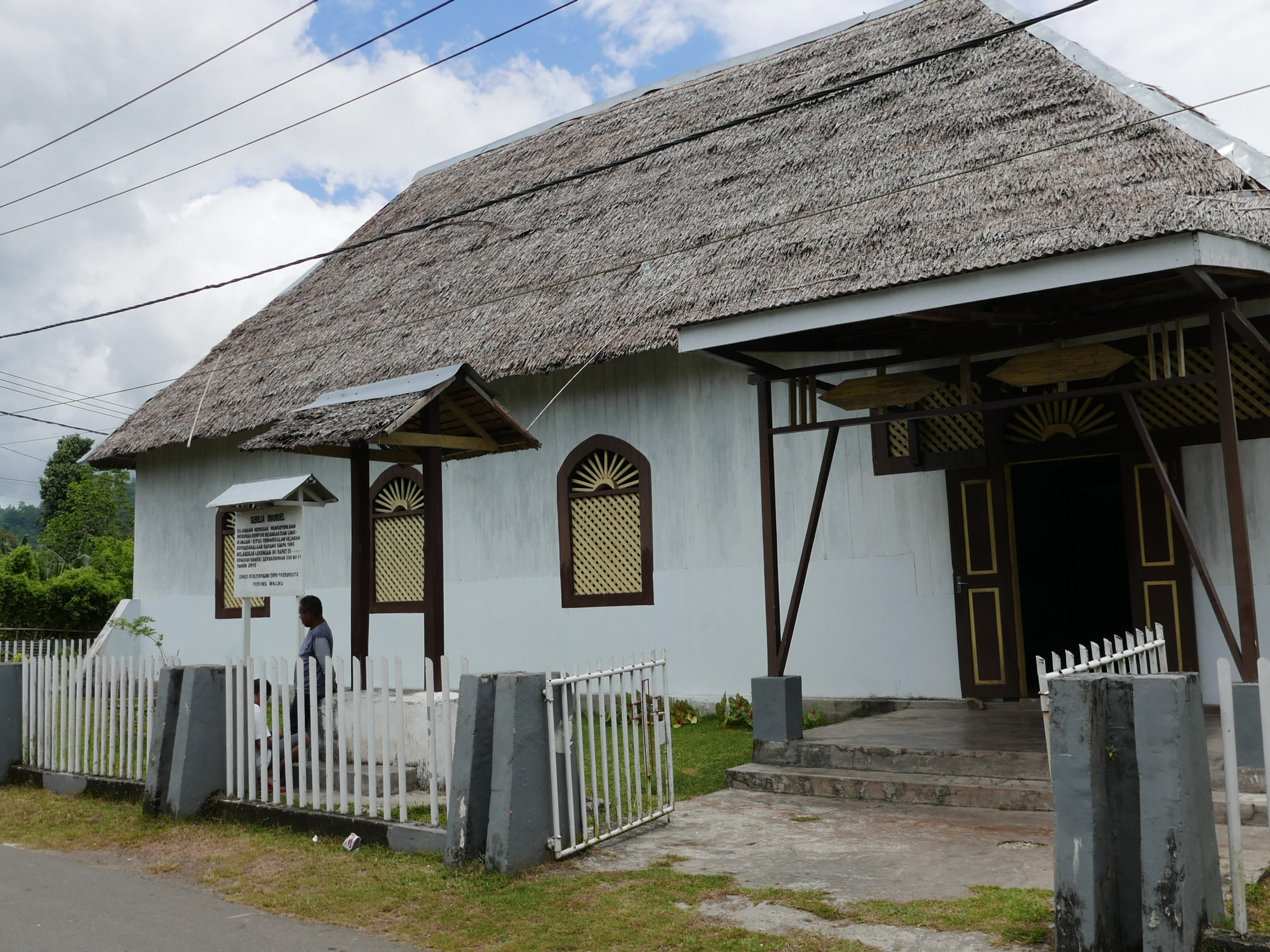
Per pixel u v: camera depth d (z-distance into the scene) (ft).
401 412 24.44
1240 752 20.42
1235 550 21.44
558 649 40.93
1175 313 22.98
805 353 35.45
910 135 36.17
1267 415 27.71
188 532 55.16
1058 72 34.71
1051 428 30.83
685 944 14.83
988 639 31.50
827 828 21.27
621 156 48.60
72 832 23.41
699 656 37.45
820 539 35.19
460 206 54.39
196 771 23.71
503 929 15.85
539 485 41.96
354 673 21.54
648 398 39.29
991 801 22.39
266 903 17.80
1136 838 13.78
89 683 27.99
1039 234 23.90
